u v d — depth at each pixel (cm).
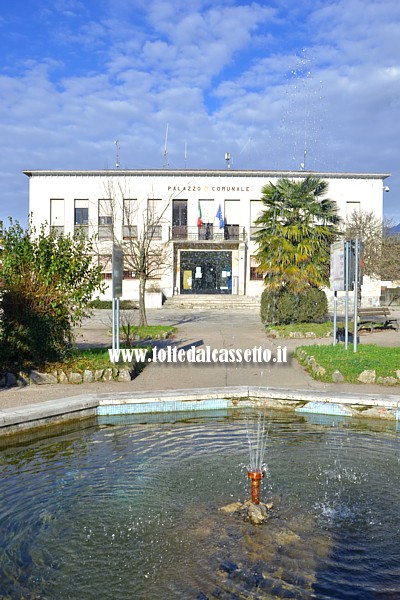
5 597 342
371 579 364
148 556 392
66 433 708
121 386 916
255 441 677
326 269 1881
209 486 527
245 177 3712
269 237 1870
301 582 359
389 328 1880
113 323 1041
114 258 1040
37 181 3669
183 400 827
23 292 992
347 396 806
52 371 947
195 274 3825
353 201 3722
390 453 629
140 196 3672
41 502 487
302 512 468
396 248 3491
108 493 508
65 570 374
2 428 672
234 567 377
